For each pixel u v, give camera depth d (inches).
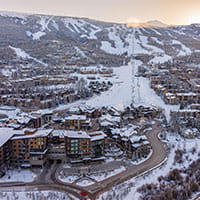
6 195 4190.5
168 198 4207.7
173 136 6934.1
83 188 4458.7
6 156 5128.0
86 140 5383.9
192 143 6451.8
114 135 6338.6
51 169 5142.7
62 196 4178.2
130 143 5684.1
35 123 7180.1
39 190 4372.5
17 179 4722.0
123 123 7623.0
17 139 5201.8
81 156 5413.4
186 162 5452.8
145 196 4229.8
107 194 4256.9
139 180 4746.6
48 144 5580.7
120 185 4534.9
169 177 4842.5
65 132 5679.1
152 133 7180.1
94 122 7829.7
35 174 4936.0
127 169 5172.2
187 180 4778.5
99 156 5536.4
